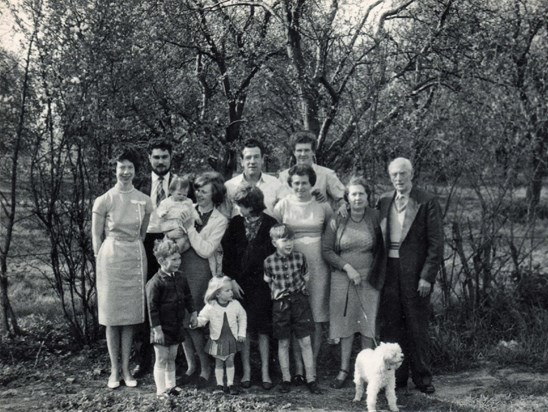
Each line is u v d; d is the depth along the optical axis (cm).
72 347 653
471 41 770
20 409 501
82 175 636
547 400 513
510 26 791
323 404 512
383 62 688
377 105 682
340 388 554
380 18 774
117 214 551
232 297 537
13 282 871
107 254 549
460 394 535
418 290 529
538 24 801
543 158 687
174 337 517
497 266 752
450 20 809
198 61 977
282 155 1047
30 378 574
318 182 601
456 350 618
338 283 553
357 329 557
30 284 868
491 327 672
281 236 529
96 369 591
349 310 553
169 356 523
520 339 645
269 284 546
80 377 579
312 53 851
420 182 674
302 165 555
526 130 670
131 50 650
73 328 658
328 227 553
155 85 746
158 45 812
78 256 666
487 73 695
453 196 680
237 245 559
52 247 650
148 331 584
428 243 531
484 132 671
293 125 884
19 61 619
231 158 1030
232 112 1037
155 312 511
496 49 712
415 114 670
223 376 568
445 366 608
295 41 781
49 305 781
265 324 550
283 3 764
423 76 772
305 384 559
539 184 686
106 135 632
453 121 670
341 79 780
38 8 607
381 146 667
